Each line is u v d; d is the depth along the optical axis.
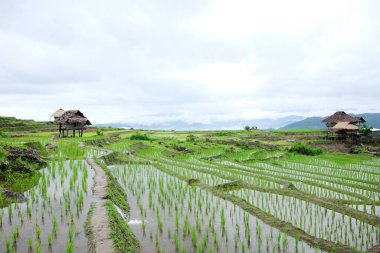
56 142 43.38
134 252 10.99
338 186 28.39
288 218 16.36
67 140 50.88
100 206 14.45
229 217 15.88
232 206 17.86
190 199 19.11
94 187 18.30
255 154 55.97
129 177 25.86
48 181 19.48
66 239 11.18
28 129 88.25
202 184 23.53
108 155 35.00
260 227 14.51
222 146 62.72
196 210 16.83
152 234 13.27
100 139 55.00
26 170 21.05
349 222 15.63
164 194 19.97
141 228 14.01
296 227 14.41
